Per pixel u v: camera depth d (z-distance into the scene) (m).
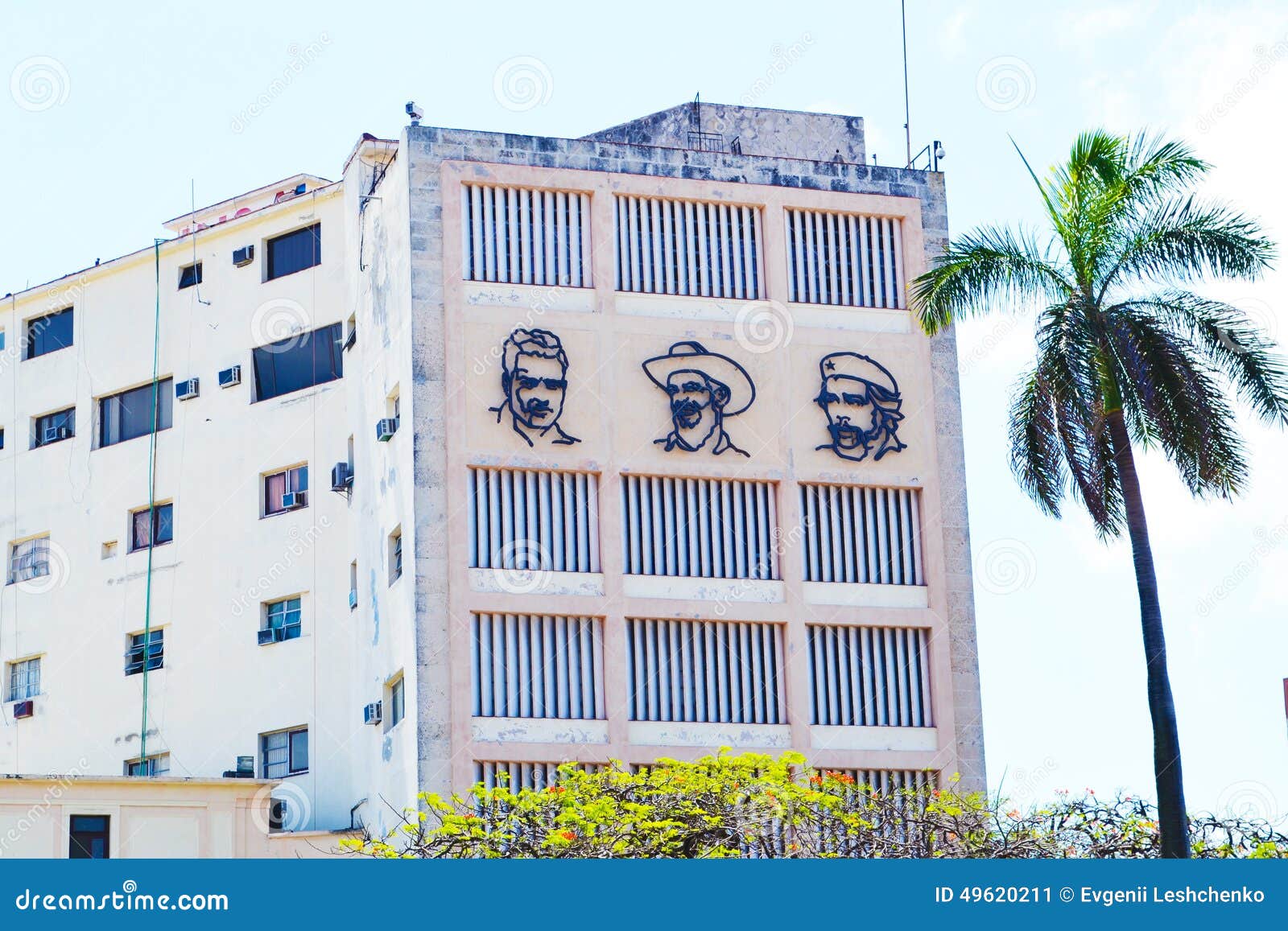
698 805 37.06
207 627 53.28
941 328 39.75
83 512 56.59
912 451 47.47
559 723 43.59
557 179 46.69
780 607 45.56
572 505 45.00
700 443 45.97
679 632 44.94
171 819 44.53
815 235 48.34
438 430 44.75
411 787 43.00
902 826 39.62
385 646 46.06
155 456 55.47
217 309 54.91
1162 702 35.72
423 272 45.47
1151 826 37.72
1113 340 37.06
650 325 46.41
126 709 54.41
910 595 46.66
